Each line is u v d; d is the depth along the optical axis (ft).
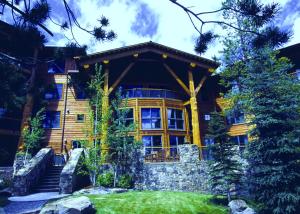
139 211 34.78
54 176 55.57
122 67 82.02
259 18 14.89
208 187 52.85
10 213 32.14
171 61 79.56
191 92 74.38
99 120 58.59
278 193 37.42
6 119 72.69
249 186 47.57
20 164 59.47
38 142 69.67
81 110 80.53
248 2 14.61
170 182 52.49
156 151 63.21
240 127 80.74
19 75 19.07
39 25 16.70
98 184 50.19
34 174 50.83
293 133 41.73
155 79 88.69
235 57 68.69
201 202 40.78
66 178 47.11
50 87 23.30
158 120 73.77
